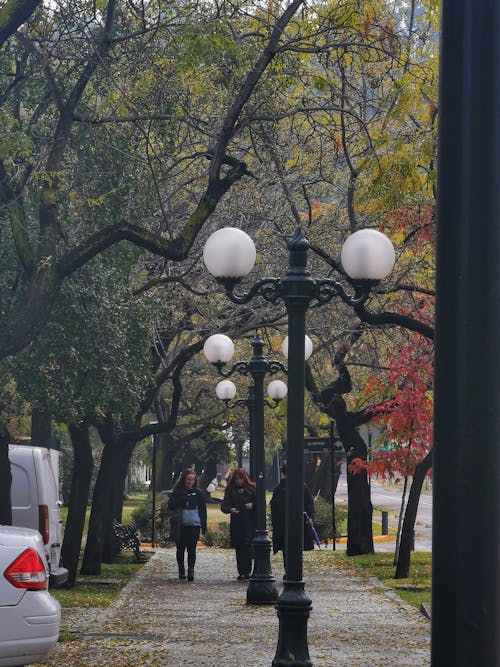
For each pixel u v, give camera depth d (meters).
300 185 33.22
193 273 35.62
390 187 24.66
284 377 65.88
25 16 18.28
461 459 5.73
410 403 31.94
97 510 34.44
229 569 37.38
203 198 20.88
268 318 38.28
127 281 27.58
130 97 23.55
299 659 14.80
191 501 32.75
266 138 26.75
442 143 5.91
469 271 5.79
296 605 14.83
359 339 41.16
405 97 24.47
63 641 19.34
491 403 5.75
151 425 34.69
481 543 5.68
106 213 25.22
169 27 23.67
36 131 23.84
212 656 17.98
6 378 26.22
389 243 14.93
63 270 20.16
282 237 32.44
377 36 25.44
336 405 41.44
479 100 5.84
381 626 22.06
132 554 42.75
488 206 5.81
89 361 25.91
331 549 48.34
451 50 5.91
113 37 24.27
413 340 34.06
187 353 34.62
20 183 21.88
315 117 30.25
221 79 24.06
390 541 54.62
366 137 25.92
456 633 5.67
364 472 41.91
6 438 23.38
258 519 26.44
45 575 13.88
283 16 21.52
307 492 30.56
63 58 23.17
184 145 27.34
